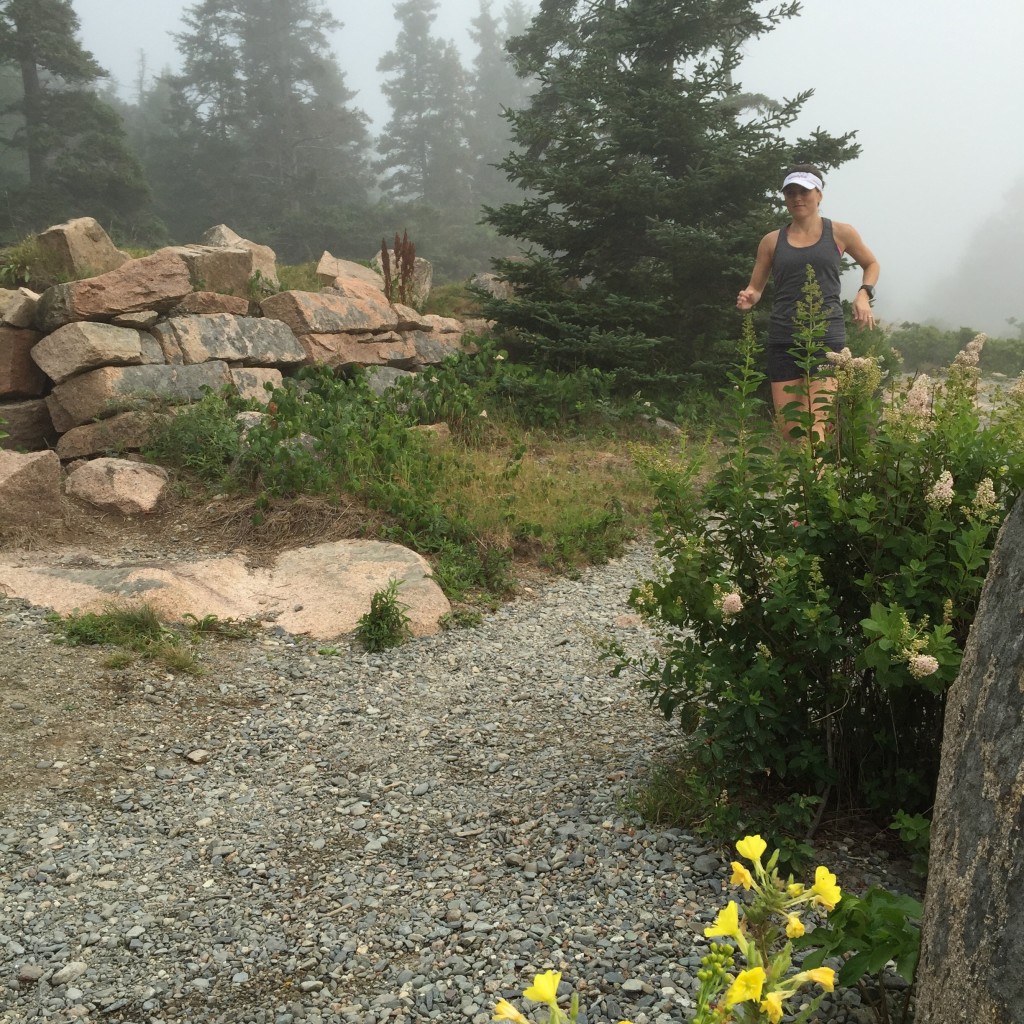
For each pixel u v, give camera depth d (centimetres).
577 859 317
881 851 308
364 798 383
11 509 684
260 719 459
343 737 443
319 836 355
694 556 325
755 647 323
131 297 946
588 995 246
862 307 568
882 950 204
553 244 1347
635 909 285
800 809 305
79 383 889
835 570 321
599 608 638
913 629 280
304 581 626
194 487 784
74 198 3672
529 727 448
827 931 213
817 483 318
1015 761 155
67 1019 253
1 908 304
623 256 1334
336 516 712
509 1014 120
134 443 849
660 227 1178
